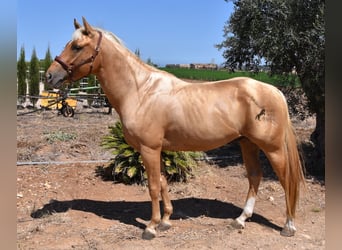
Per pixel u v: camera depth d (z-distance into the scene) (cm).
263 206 485
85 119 1225
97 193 531
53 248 358
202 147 386
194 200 508
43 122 1134
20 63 1648
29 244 366
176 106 371
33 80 1673
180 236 389
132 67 382
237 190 552
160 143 378
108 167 583
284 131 377
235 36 690
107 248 359
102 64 378
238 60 698
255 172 421
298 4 541
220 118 371
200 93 378
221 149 801
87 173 609
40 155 702
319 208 476
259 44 586
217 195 531
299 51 576
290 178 382
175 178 579
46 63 1841
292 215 390
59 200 500
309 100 626
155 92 375
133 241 377
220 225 423
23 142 789
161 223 407
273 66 628
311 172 627
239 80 387
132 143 385
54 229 405
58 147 766
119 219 439
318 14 527
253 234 397
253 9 592
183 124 372
